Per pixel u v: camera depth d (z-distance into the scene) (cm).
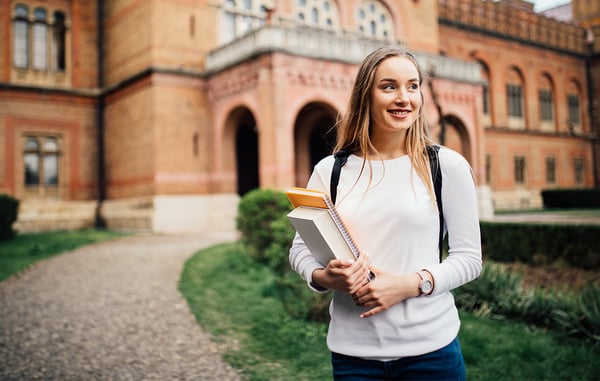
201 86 1944
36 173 2088
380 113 182
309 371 436
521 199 3291
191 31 1942
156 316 636
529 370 424
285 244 868
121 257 1141
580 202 3052
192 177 1911
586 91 3881
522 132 3359
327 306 571
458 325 183
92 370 449
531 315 577
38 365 463
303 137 2066
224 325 593
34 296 758
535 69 3534
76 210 2133
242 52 1728
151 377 430
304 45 1661
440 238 182
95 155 2219
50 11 2141
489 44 3244
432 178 180
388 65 181
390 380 175
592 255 860
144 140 1914
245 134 2330
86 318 630
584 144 3806
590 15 4159
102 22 2256
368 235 179
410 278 168
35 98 2083
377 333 173
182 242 1448
